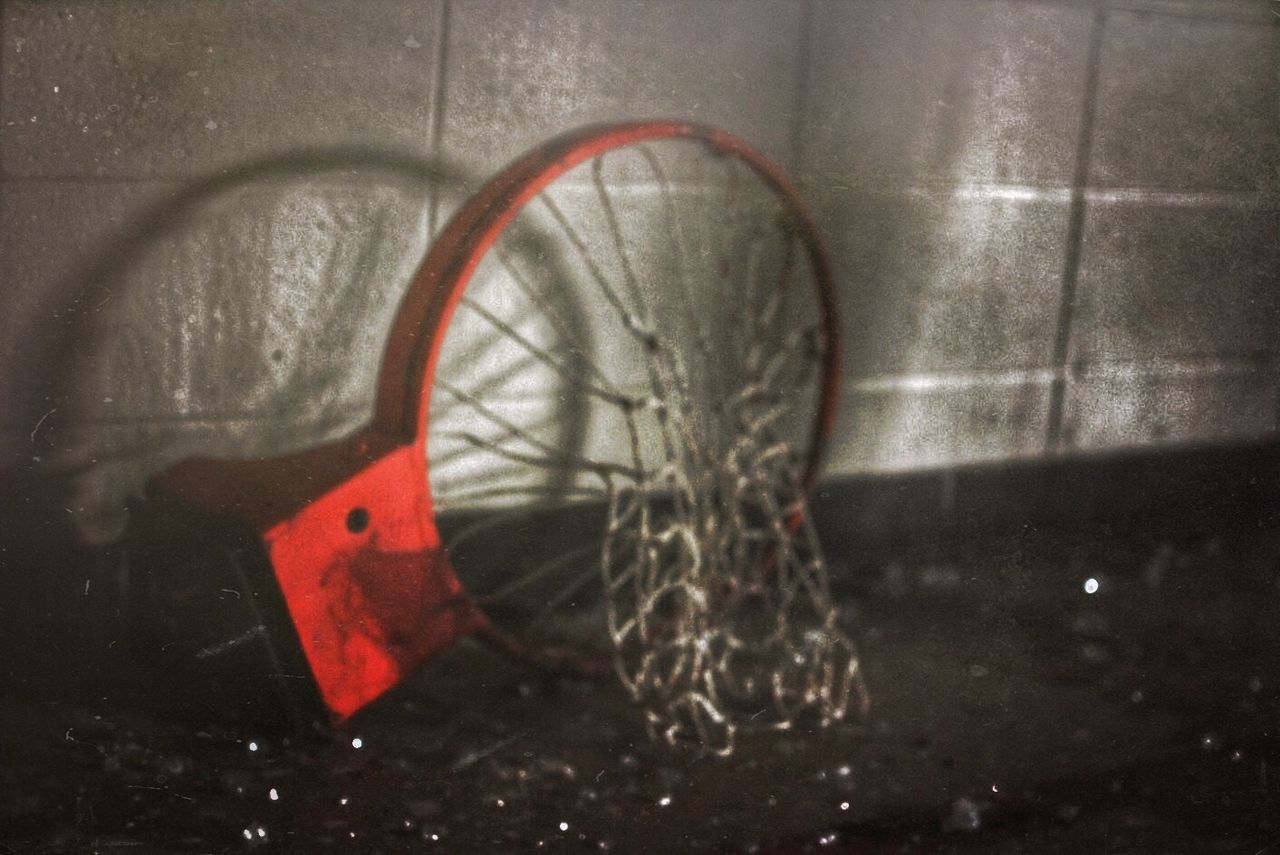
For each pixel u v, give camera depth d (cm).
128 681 170
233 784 155
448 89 186
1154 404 261
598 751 171
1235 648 214
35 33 161
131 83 167
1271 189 261
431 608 172
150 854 140
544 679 190
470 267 170
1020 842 153
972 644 209
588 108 197
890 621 217
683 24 200
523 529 206
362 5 178
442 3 183
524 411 204
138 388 177
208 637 164
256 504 160
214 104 172
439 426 197
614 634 190
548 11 190
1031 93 232
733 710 185
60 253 169
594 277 205
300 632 159
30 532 174
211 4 169
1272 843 156
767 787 163
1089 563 246
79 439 175
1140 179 248
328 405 190
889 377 234
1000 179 233
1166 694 196
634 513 213
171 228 174
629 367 212
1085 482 258
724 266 214
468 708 180
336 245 185
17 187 164
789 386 224
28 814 145
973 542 249
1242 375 270
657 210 207
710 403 213
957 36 222
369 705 178
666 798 159
